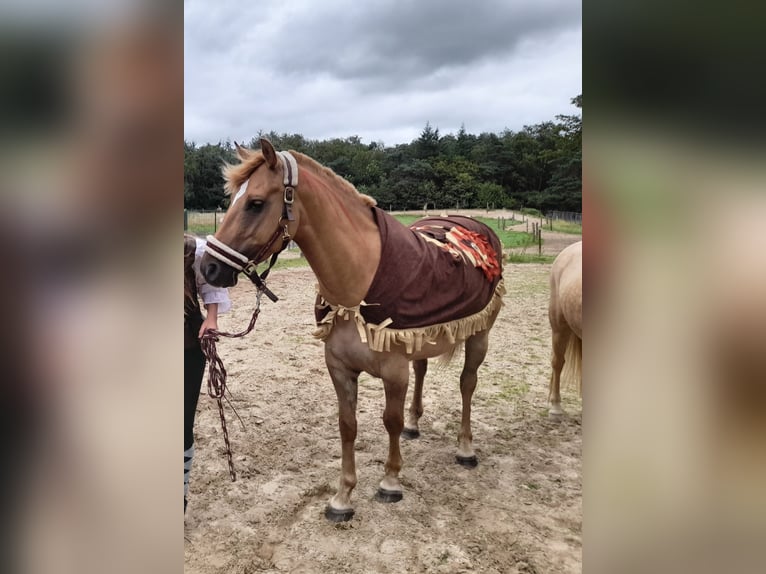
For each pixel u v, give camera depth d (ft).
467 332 8.93
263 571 7.16
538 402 13.29
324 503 8.88
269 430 11.58
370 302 7.57
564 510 8.61
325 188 7.42
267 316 21.95
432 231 9.67
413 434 11.30
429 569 7.16
